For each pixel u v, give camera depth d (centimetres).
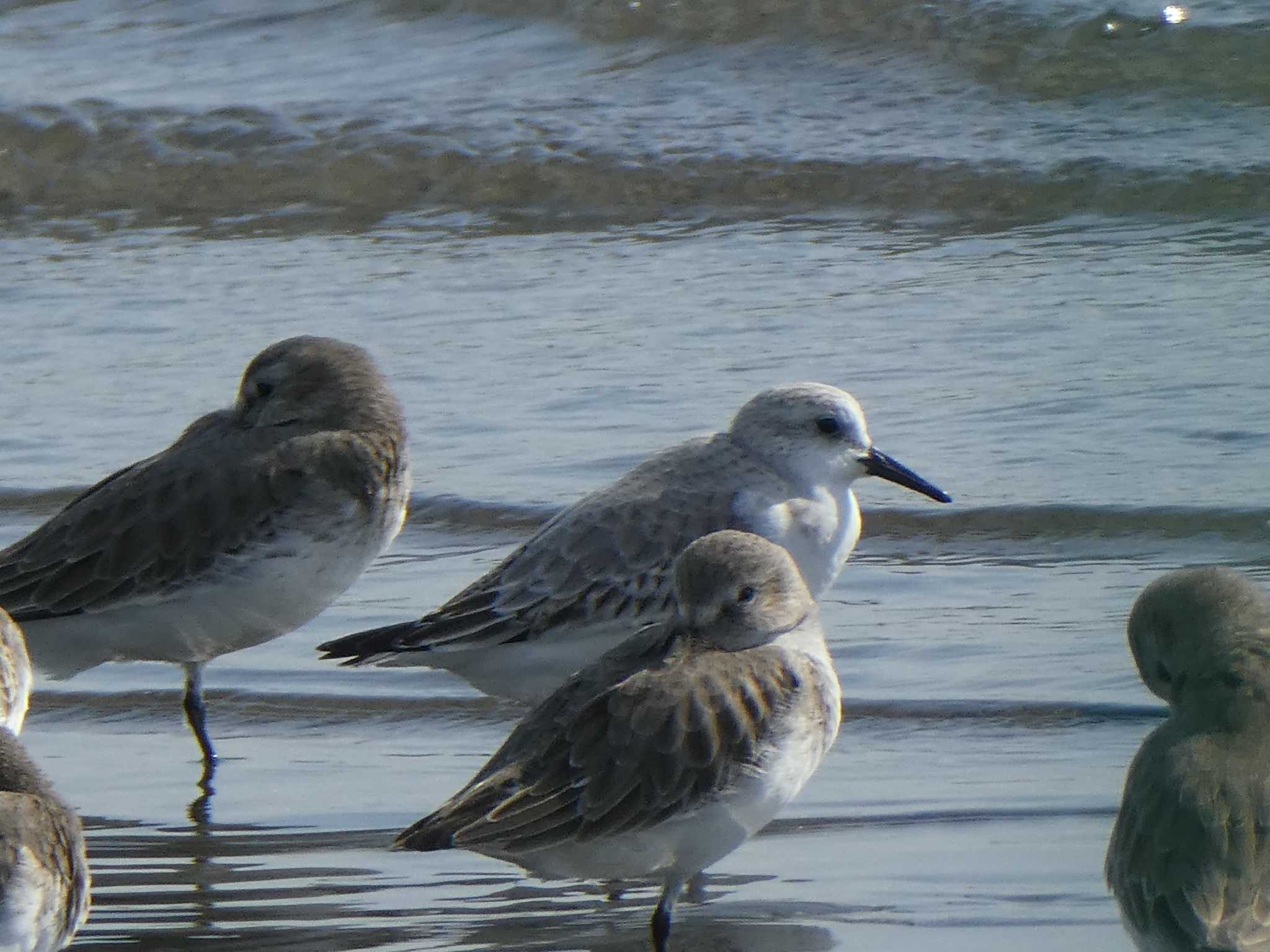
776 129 2502
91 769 1181
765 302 1944
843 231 2217
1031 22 2627
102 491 1237
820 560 1202
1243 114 2448
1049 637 1273
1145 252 2067
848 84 2611
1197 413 1595
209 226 2367
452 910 989
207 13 3052
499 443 1602
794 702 916
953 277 2005
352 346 1255
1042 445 1556
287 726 1235
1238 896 644
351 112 2619
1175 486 1474
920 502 1482
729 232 2239
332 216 2394
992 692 1202
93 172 2542
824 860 1020
